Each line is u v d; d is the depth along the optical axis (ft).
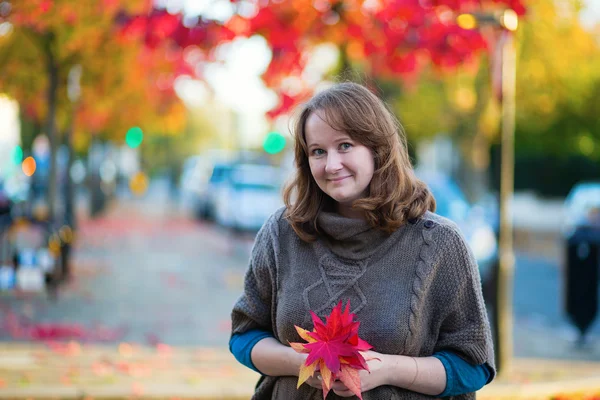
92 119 58.59
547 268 61.93
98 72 40.91
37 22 30.40
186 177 120.37
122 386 18.76
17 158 72.18
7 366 21.30
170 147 188.85
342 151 8.21
